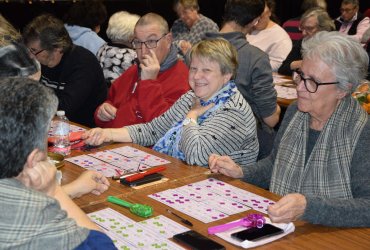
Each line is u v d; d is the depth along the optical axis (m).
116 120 2.97
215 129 2.29
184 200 1.81
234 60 2.40
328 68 1.84
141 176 1.99
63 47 3.24
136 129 2.62
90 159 2.28
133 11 6.07
